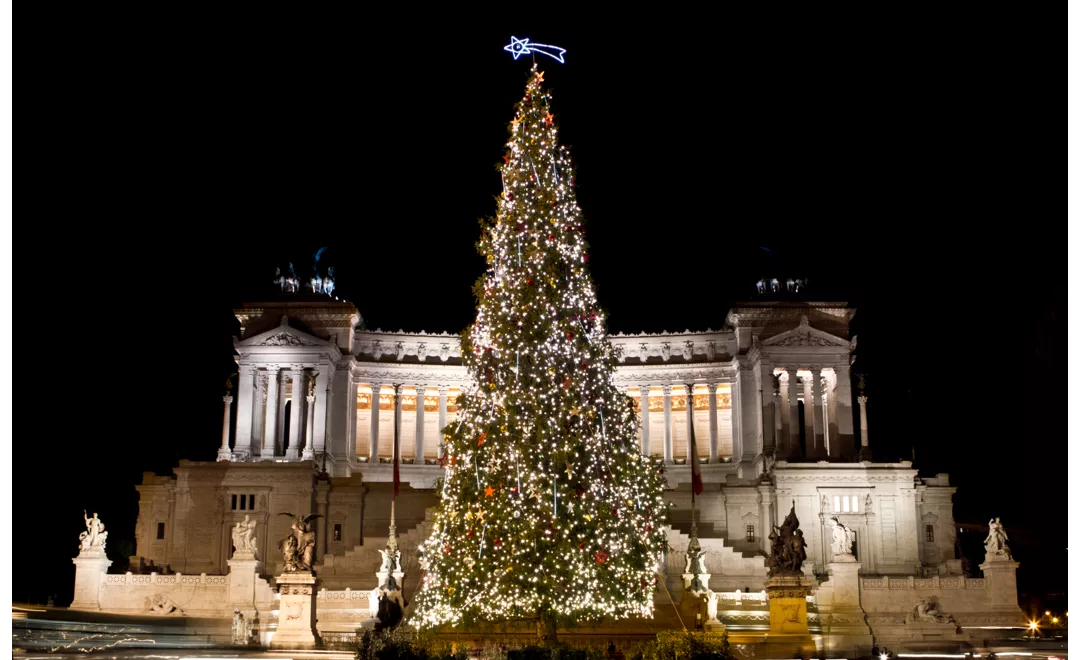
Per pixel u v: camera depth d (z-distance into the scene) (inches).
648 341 5339.6
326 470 4832.7
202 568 4318.4
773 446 4891.7
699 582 3309.5
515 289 2620.6
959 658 2507.4
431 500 4475.9
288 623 2549.2
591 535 2498.8
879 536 4448.8
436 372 5241.1
